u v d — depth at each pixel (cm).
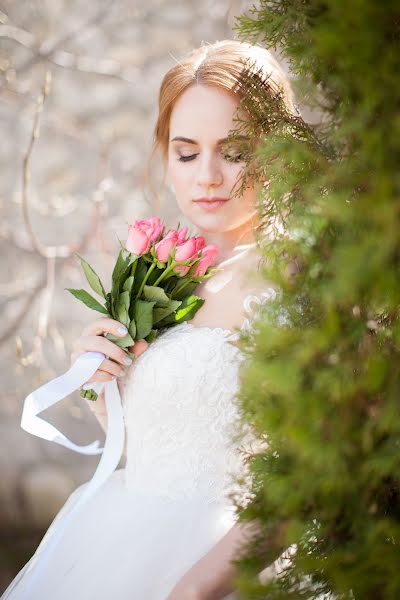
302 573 73
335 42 60
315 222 70
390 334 67
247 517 77
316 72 73
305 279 71
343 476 67
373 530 67
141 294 141
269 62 139
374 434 67
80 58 329
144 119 337
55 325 341
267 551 79
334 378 63
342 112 67
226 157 134
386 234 57
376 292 59
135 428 139
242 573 77
